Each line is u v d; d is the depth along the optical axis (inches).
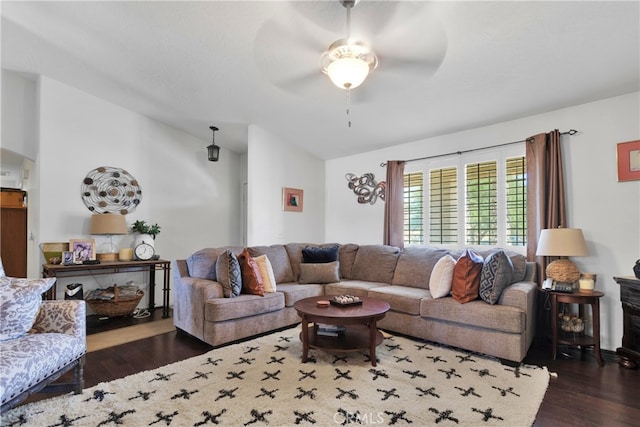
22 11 106.1
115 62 130.5
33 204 161.6
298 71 119.0
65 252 148.9
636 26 81.8
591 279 108.7
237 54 112.7
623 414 73.2
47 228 151.2
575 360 104.3
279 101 147.3
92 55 128.0
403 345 115.6
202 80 135.1
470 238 150.3
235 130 192.5
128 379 88.4
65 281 156.9
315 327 114.0
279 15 90.1
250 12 90.9
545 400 79.2
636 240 110.1
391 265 154.5
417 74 111.3
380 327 131.2
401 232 171.5
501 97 121.9
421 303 118.7
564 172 124.6
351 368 95.7
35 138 156.6
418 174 170.1
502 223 140.9
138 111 181.8
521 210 135.3
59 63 138.7
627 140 112.5
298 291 140.6
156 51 116.8
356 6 81.4
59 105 155.8
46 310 81.5
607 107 116.6
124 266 154.1
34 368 65.2
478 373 92.7
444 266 119.5
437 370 94.5
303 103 146.0
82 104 163.3
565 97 117.9
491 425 67.7
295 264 164.4
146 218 187.2
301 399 77.7
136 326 144.9
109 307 152.8
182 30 102.4
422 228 167.6
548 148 126.2
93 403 75.8
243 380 87.7
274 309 129.8
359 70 87.5
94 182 166.6
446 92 122.3
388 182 176.2
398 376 90.4
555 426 68.6
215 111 167.2
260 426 67.2
